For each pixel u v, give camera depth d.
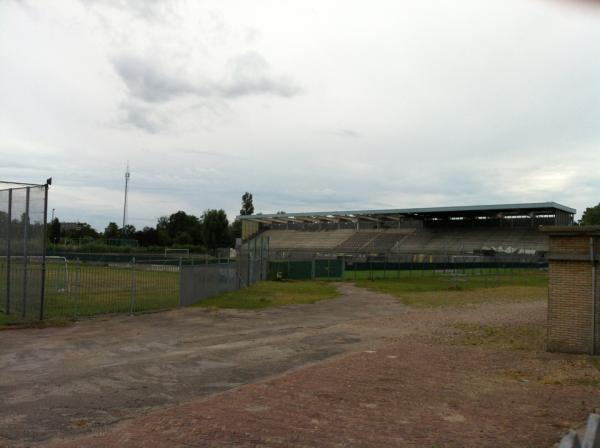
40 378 9.77
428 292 33.50
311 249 83.94
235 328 17.06
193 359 11.88
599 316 12.98
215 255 71.75
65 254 52.59
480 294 32.50
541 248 68.19
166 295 24.47
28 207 17.11
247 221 99.44
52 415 7.51
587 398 8.59
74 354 12.16
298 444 6.10
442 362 11.62
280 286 34.91
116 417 7.48
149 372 10.47
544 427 6.88
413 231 82.88
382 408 7.70
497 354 12.89
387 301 27.36
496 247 71.50
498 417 7.36
